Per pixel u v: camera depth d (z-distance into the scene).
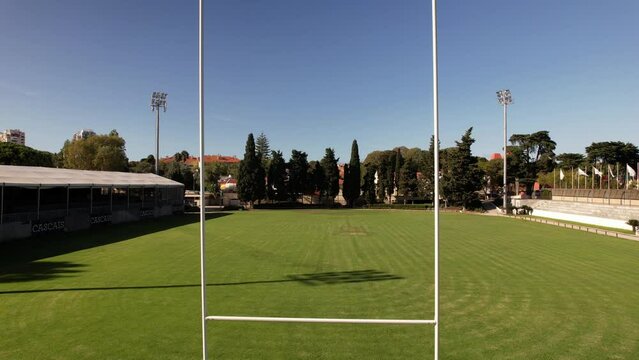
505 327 8.52
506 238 23.72
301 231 27.41
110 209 32.41
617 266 15.09
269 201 68.00
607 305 10.14
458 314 9.38
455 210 55.41
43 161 52.59
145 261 15.83
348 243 21.33
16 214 21.95
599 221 33.03
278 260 16.20
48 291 11.20
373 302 10.32
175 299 10.45
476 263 15.62
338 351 7.22
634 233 26.36
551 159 84.44
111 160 57.34
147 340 7.66
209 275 13.34
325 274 13.57
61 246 19.83
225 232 26.61
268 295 10.89
